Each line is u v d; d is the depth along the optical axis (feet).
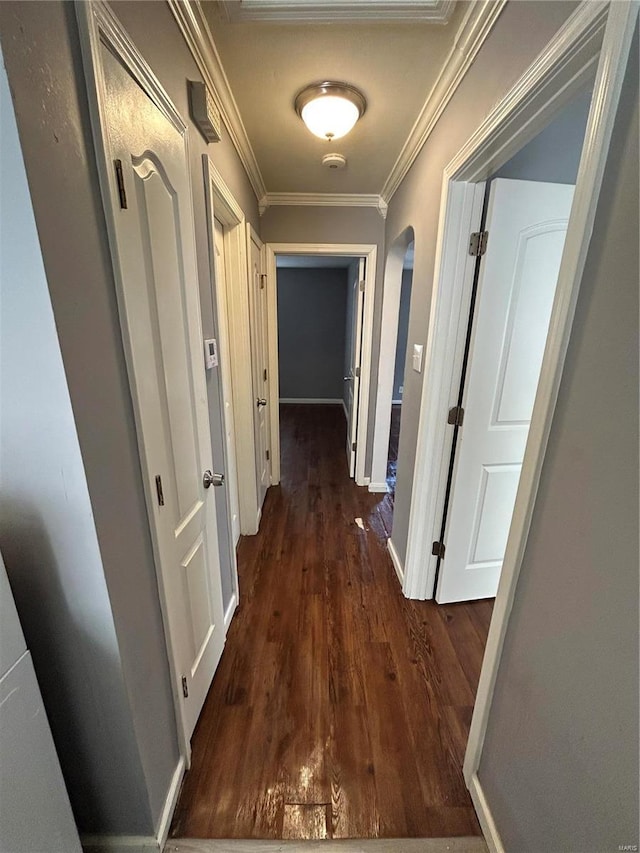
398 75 4.60
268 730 4.36
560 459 2.51
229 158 5.68
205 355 4.66
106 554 2.41
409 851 3.39
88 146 2.17
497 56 3.44
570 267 2.35
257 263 8.61
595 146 2.14
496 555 6.30
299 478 11.81
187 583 3.94
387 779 3.90
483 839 3.46
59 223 1.93
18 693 2.16
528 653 2.87
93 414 2.25
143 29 2.81
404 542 6.98
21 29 1.65
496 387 5.36
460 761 4.08
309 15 3.72
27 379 2.01
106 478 2.39
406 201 7.02
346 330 19.39
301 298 19.93
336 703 4.70
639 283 1.88
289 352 20.67
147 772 3.08
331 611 6.28
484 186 4.73
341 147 6.50
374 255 9.54
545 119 3.23
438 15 3.70
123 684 2.69
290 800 3.71
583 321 2.30
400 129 5.86
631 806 1.94
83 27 2.05
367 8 3.61
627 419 1.95
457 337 5.29
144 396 2.89
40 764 2.34
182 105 3.66
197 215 4.32
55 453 2.14
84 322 2.16
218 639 5.08
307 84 4.80
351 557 7.81
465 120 4.22
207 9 3.66
